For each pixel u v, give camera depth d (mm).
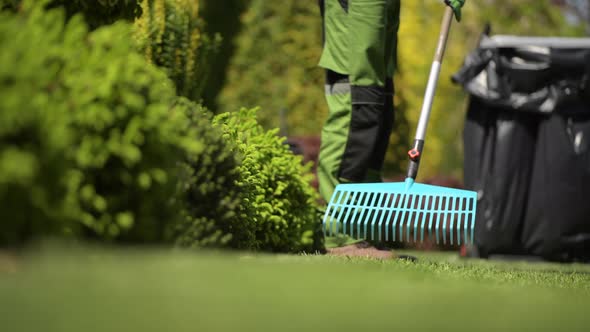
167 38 6051
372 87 5895
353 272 2406
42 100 2242
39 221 2281
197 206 3330
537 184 8602
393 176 12508
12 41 2352
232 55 12750
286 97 12719
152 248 2779
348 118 5945
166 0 6074
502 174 8625
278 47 12789
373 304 1679
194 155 3273
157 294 1557
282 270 2186
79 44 2645
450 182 11773
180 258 2258
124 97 2580
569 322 1753
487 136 8742
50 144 2246
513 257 8875
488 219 8711
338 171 6047
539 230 8594
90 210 2588
